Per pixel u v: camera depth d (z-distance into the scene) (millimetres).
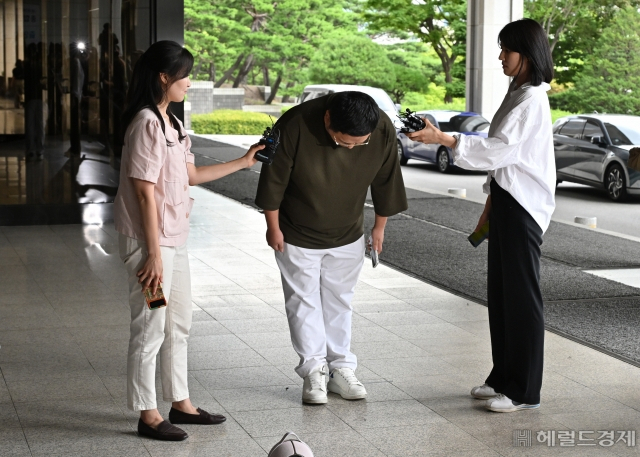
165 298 3729
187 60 3689
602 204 13344
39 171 10055
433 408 4234
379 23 34594
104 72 10062
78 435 3861
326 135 4035
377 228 4480
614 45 27234
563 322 5938
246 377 4715
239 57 39406
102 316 6027
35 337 5484
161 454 3662
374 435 3887
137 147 3602
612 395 4430
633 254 8859
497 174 4109
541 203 4098
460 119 19172
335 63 37062
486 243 9273
